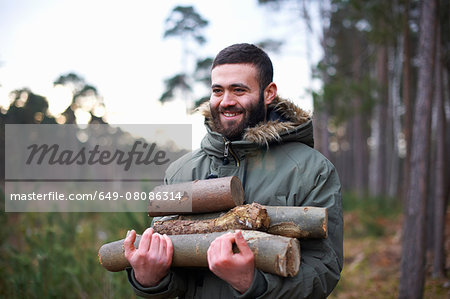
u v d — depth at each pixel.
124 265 1.37
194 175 1.60
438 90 4.96
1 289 3.56
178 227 1.34
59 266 3.49
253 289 1.14
